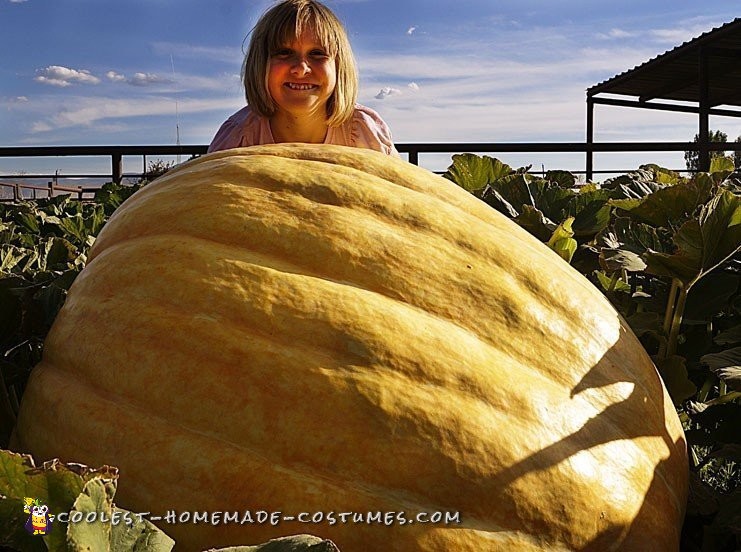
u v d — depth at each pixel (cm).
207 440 129
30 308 193
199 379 132
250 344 133
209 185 159
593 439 141
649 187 379
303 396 128
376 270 145
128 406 135
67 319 153
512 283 153
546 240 283
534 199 355
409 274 146
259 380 130
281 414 128
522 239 170
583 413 143
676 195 260
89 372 142
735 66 1817
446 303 145
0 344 190
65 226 549
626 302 259
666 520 144
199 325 136
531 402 137
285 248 146
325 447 126
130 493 130
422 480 126
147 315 140
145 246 151
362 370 131
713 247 198
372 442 126
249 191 156
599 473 137
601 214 332
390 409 128
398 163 178
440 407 130
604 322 161
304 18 362
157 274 145
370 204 157
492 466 129
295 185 158
